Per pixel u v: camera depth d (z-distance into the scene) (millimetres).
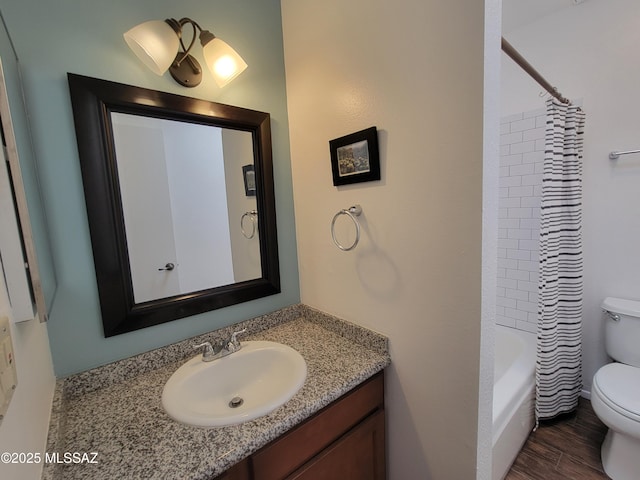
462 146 765
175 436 721
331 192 1195
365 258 1095
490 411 875
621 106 1649
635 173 1640
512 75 1984
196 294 1140
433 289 887
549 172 1514
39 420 630
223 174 1190
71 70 858
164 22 899
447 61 767
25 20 788
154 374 1011
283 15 1294
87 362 927
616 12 1619
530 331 2018
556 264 1598
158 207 1041
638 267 1679
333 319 1258
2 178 519
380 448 1087
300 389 876
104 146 907
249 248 1285
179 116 1055
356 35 995
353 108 1041
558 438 1618
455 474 908
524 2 1706
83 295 908
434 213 853
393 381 1059
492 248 797
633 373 1475
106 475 616
